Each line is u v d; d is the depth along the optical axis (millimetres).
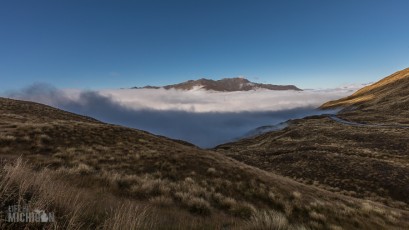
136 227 5062
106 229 4754
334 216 15688
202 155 25359
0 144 17781
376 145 71938
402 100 151375
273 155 73188
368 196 34812
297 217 14297
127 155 20719
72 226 4156
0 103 52125
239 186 17688
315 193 22031
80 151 19750
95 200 8164
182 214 9891
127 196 10961
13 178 4555
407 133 78250
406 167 43531
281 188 19906
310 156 57094
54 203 4660
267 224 6699
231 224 9344
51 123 27688
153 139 30438
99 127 29953
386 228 15945
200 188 14805
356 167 45406
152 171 18172
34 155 16703
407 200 33250
